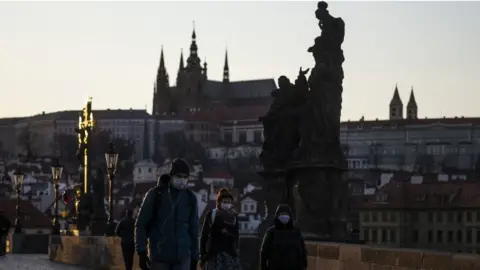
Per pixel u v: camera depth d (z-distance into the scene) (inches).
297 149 1975.9
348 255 1309.1
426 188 6565.0
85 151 3329.2
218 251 1213.1
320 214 1931.6
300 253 1085.8
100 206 3137.3
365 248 1256.2
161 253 1011.3
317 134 1945.1
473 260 1018.1
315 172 1927.9
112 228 2618.1
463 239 6235.2
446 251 1113.4
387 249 1195.3
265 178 2014.0
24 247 3469.5
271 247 1082.7
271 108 2030.0
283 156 1996.8
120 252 2263.8
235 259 1216.8
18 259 2866.6
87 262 2474.2
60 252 2723.9
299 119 1983.3
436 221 6353.3
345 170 1975.9
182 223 1021.2
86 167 3321.9
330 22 1967.3
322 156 1939.0
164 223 1015.6
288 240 1081.4
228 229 1214.3
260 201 2199.8
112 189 2657.5
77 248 2554.1
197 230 1037.2
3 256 3029.0
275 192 1991.9
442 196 6387.8
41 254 3334.2
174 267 1018.7
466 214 6220.5
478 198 6181.1
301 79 2025.1
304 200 1937.7
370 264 1238.9
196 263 1037.8
